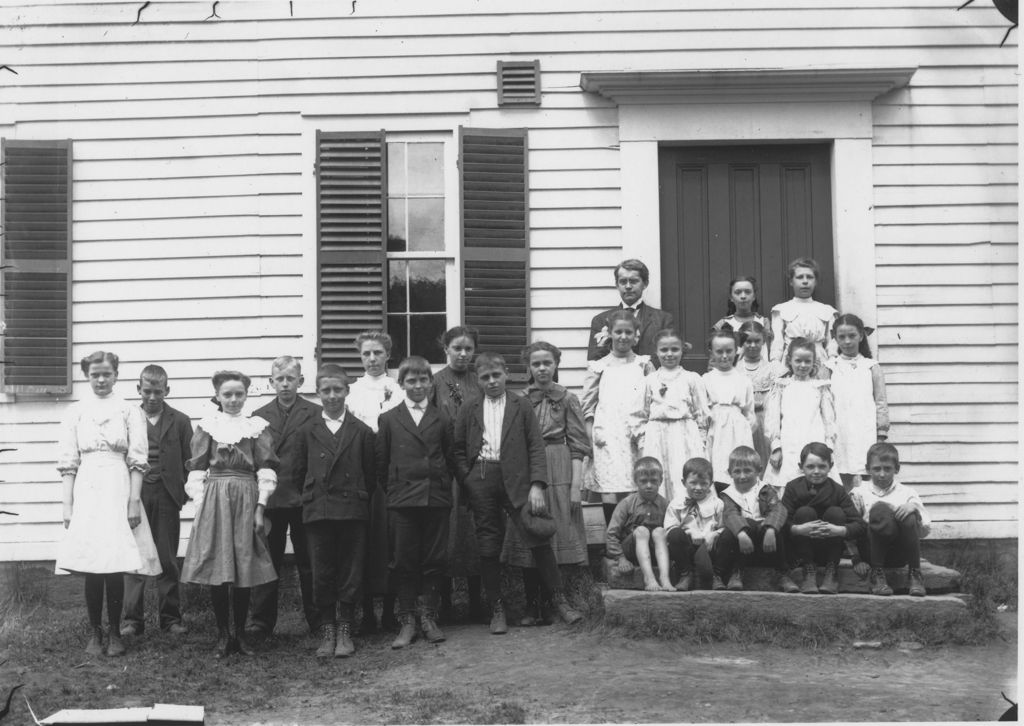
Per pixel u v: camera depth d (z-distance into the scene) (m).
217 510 7.02
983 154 8.92
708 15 8.97
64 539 7.02
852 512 7.23
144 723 5.86
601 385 8.03
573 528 7.71
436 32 9.04
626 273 8.35
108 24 9.05
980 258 8.87
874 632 7.00
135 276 8.97
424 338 8.97
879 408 8.11
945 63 8.94
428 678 6.53
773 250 9.01
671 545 7.28
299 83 9.04
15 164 8.97
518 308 8.89
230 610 7.53
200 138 9.03
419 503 7.13
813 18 8.95
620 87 8.87
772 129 8.93
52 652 7.18
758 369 8.32
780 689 6.18
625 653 6.83
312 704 6.17
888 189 8.90
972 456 8.75
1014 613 7.50
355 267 8.95
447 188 9.02
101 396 7.24
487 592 7.35
